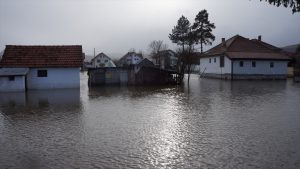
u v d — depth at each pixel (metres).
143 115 16.12
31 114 16.81
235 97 23.55
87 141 11.06
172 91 29.03
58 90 30.25
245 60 45.75
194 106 19.09
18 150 10.11
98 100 22.58
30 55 32.31
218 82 40.91
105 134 12.05
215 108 18.19
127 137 11.56
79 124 13.98
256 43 50.81
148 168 8.35
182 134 11.95
